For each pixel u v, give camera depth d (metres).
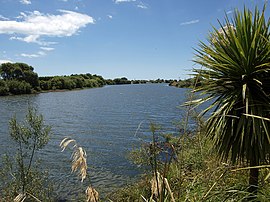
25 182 11.38
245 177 4.02
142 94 94.94
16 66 100.44
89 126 34.62
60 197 13.18
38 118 12.08
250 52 3.97
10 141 24.67
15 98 78.38
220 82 4.25
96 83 166.75
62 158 19.97
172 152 2.23
